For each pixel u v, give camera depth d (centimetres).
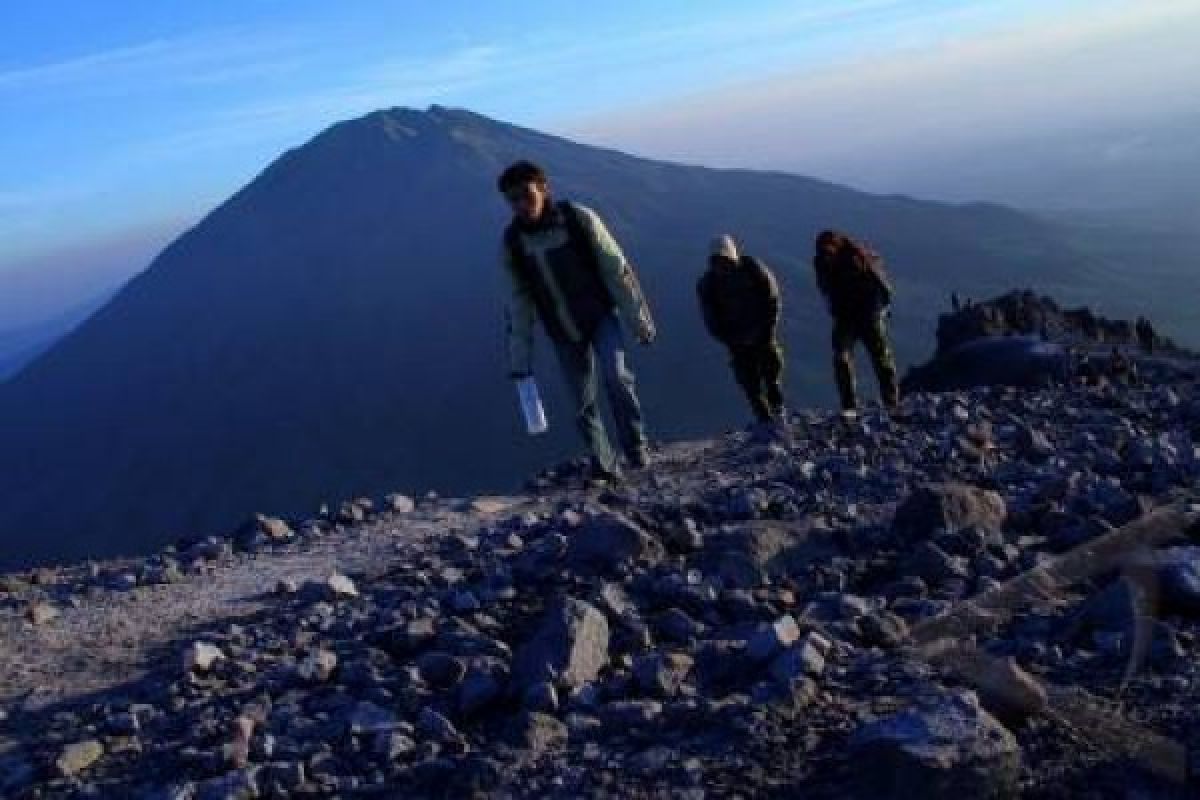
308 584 1042
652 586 834
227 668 819
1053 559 797
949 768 505
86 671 889
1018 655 649
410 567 1076
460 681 720
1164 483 1022
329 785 615
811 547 896
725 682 673
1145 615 643
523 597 877
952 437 1356
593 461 1369
